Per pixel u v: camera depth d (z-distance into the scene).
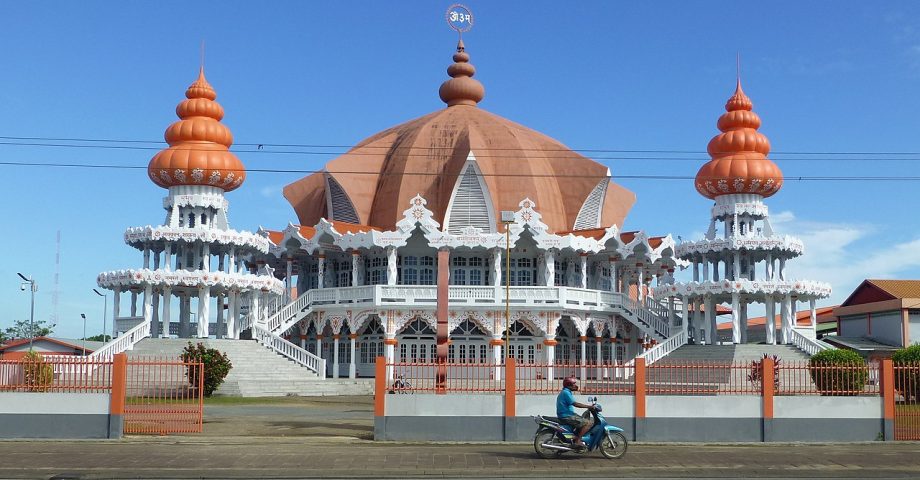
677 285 60.97
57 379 33.47
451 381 39.12
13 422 28.72
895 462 24.50
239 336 61.00
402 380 34.09
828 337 70.69
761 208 60.84
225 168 59.91
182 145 60.12
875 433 29.64
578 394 29.55
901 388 32.16
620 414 29.39
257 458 24.58
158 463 23.62
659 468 23.23
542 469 22.94
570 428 25.02
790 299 59.78
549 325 61.19
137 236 59.44
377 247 63.34
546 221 66.94
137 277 57.34
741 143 61.12
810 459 25.00
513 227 62.50
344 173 69.06
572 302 62.03
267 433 31.22
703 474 22.58
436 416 29.30
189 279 57.56
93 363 29.58
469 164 64.94
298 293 70.69
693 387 35.50
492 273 63.78
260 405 44.50
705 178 61.19
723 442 29.22
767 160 60.94
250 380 51.81
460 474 22.44
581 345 64.12
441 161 68.69
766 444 28.84
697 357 57.09
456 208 65.94
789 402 29.67
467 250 64.12
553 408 29.31
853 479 22.03
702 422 29.42
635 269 71.62
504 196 66.62
